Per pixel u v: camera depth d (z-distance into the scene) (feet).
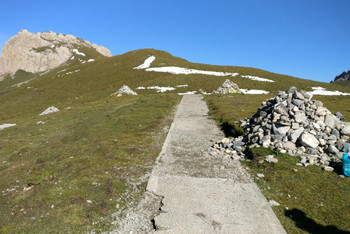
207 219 23.25
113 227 22.34
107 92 197.57
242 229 21.86
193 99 123.03
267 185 30.32
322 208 25.17
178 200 26.71
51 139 54.75
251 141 43.83
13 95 250.37
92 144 47.06
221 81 206.18
